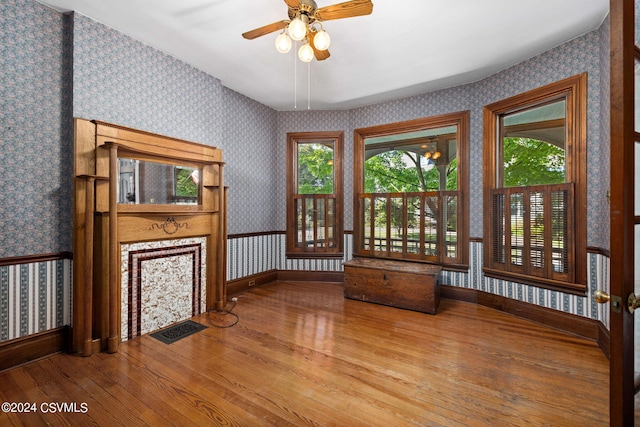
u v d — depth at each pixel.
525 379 2.02
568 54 2.77
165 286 2.89
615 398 1.07
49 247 2.34
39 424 1.58
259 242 4.47
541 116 3.24
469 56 3.06
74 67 2.36
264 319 3.10
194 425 1.58
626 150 1.05
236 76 3.55
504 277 3.32
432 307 3.27
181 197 3.05
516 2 2.26
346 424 1.59
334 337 2.67
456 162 3.86
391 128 4.28
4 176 2.12
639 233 1.16
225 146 3.89
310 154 4.83
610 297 1.10
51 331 2.34
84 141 2.37
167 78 3.03
